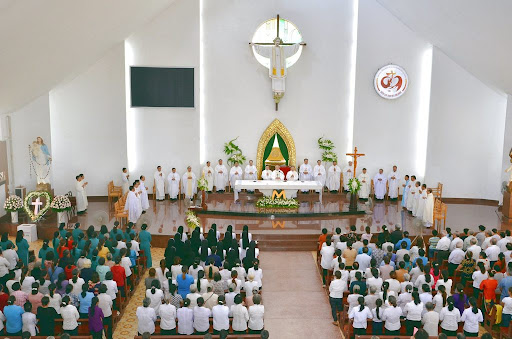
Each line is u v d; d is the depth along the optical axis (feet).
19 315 30.04
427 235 55.26
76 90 68.59
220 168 73.05
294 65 72.13
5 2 30.04
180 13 69.26
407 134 72.64
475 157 71.31
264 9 70.69
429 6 54.34
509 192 61.36
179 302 31.99
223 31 71.15
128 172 72.28
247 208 64.85
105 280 34.71
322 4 70.74
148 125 71.87
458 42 58.18
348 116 73.41
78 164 70.59
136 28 66.28
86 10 42.01
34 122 66.08
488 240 43.50
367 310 31.24
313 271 47.96
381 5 69.56
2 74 43.45
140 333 30.89
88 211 65.26
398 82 70.90
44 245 41.09
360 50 70.69
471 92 69.72
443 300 32.78
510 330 32.48
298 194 72.64
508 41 45.85
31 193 58.80
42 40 41.16
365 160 73.51
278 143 74.28
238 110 73.15
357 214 62.85
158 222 60.23
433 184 72.90
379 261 39.58
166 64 70.28
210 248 43.96
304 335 35.60
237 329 31.01
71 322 30.22
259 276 37.58
